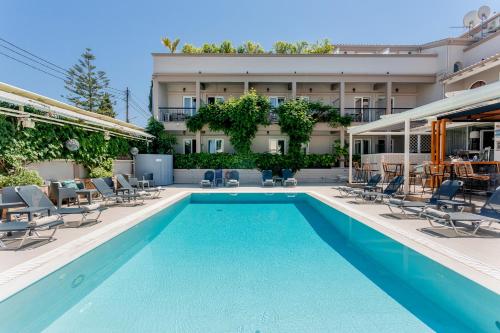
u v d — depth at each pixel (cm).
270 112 1727
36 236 498
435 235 484
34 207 548
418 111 840
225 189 1304
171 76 1767
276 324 286
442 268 350
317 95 1969
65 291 356
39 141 899
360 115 1811
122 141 1439
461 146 1505
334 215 770
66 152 1025
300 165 1677
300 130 1655
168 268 429
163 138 1691
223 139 1916
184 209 948
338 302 328
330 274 405
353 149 1923
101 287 366
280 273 409
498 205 485
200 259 467
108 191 857
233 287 365
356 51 2508
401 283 377
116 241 519
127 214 714
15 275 333
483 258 370
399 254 442
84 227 573
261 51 2891
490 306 289
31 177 757
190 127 1691
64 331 275
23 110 793
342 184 1500
